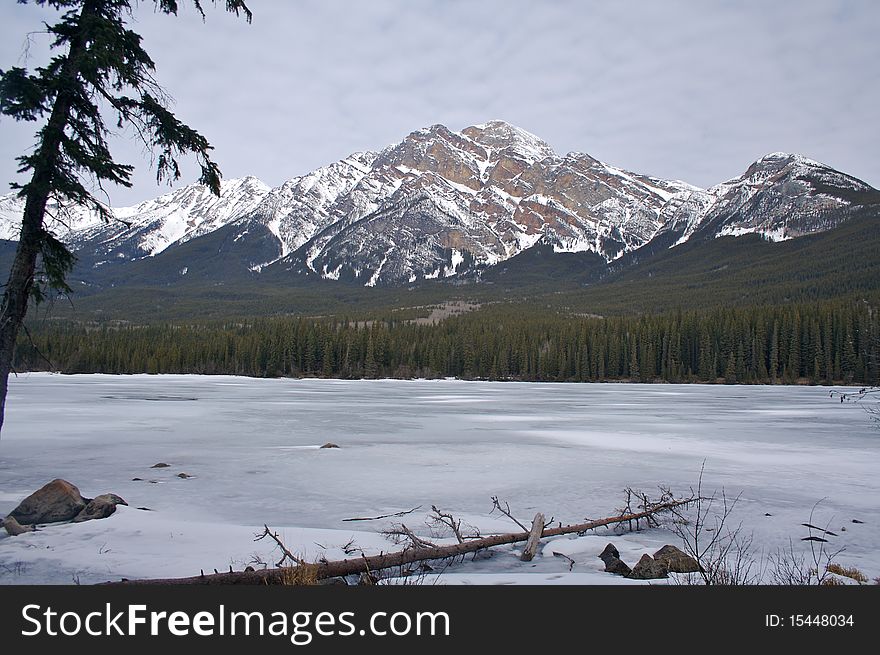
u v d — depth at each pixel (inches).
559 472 763.4
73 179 396.8
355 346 5014.8
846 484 694.5
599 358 4697.3
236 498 595.2
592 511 557.9
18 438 1062.4
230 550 395.2
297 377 4849.9
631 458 888.3
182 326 6633.9
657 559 365.1
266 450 940.6
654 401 2436.0
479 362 4972.9
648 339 4731.8
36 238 391.2
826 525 508.4
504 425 1401.3
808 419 1599.4
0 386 394.3
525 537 441.1
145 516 488.4
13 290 394.6
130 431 1187.3
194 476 713.6
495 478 719.1
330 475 730.2
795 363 4215.1
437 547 390.9
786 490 659.4
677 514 529.7
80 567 354.0
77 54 402.9
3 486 631.2
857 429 1337.4
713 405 2191.2
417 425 1382.9
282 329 5216.5
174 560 369.7
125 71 402.3
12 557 373.4
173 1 427.8
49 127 377.1
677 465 826.2
